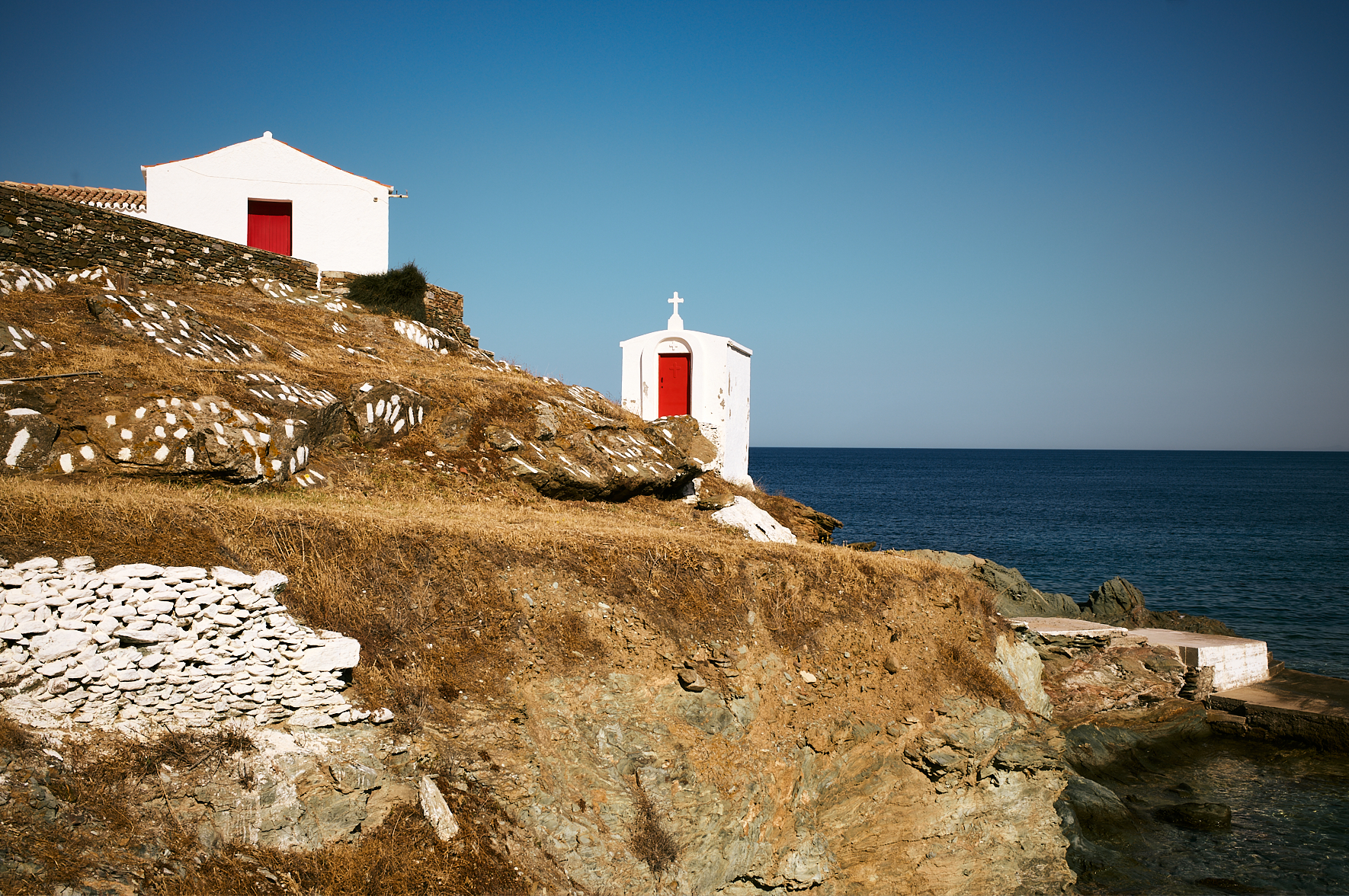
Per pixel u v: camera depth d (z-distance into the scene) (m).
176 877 8.57
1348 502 123.25
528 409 24.19
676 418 28.41
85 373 15.16
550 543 15.54
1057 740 21.02
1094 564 61.69
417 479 19.67
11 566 9.60
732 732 14.86
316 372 21.75
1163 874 19.34
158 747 9.45
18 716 8.98
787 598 17.75
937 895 17.22
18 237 22.20
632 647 14.63
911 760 17.61
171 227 26.27
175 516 11.65
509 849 11.27
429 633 12.67
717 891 13.75
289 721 10.59
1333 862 19.89
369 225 33.03
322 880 9.48
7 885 7.50
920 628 19.75
